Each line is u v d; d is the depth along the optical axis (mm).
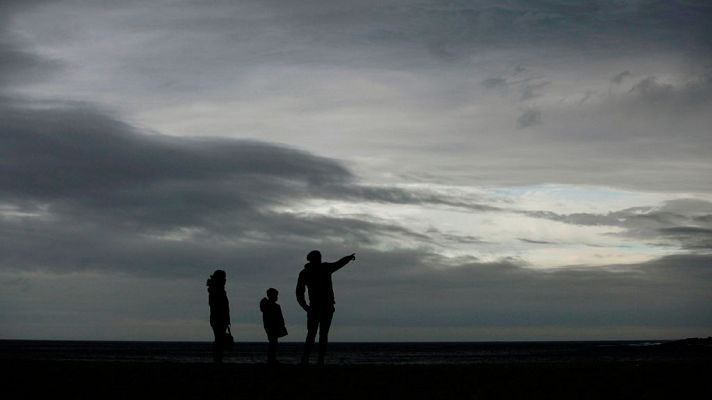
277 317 18656
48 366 16406
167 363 18125
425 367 16766
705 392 11281
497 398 10492
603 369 15852
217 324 17641
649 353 60969
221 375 14016
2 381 12750
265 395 10781
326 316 15766
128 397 10570
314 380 12984
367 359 69312
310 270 15906
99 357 59844
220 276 18031
